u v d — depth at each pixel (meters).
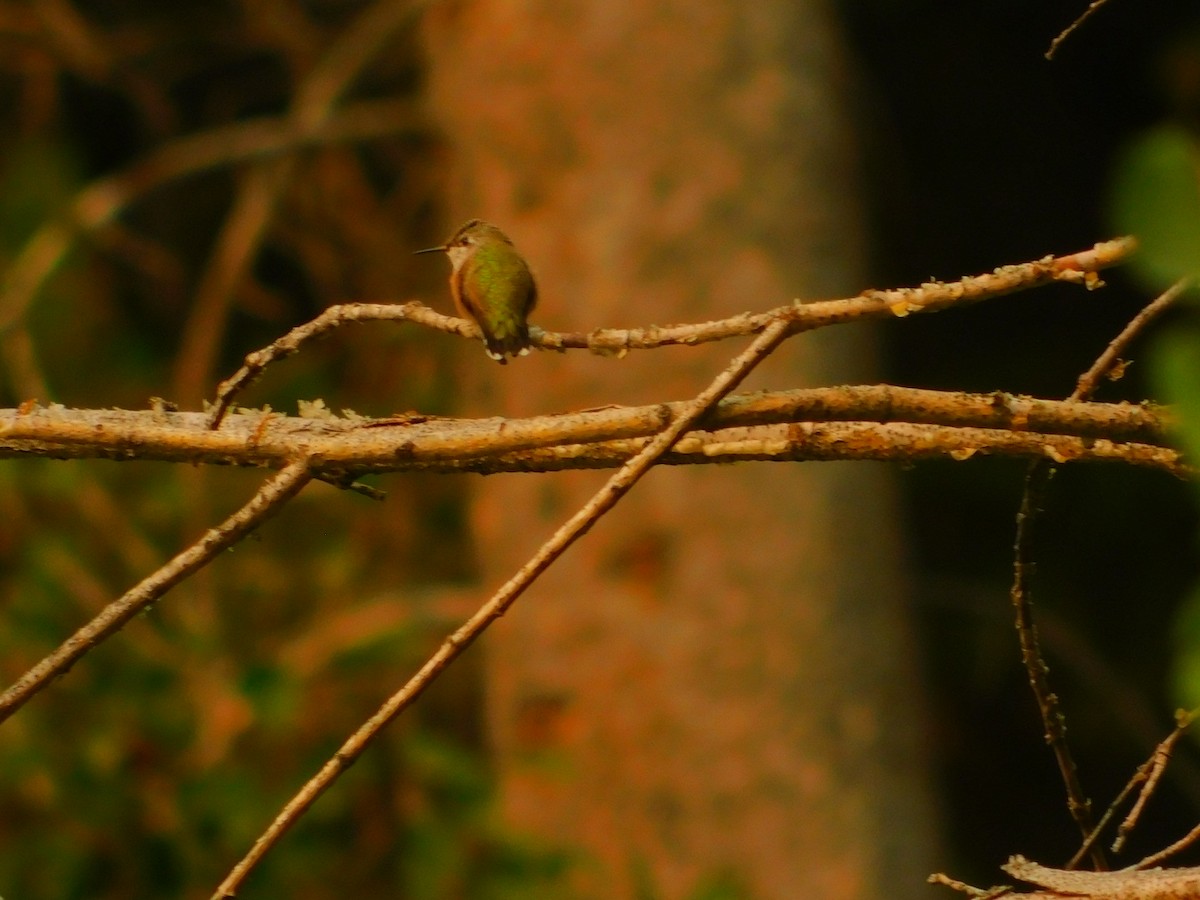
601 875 10.84
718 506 11.54
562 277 11.82
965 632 17.06
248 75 20.52
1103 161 18.61
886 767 11.41
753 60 11.85
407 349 16.83
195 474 15.03
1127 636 16.73
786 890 11.27
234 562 15.15
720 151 11.72
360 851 11.42
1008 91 18.67
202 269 20.09
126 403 17.03
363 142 17.95
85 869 10.50
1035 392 17.45
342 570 15.21
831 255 11.80
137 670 11.91
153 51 19.62
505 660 11.98
